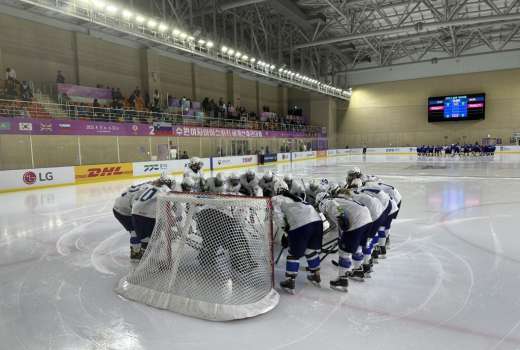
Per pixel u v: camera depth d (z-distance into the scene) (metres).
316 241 4.07
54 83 17.70
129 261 5.20
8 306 3.75
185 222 3.84
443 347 2.90
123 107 19.34
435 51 36.31
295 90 40.56
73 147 17.66
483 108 34.62
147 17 15.66
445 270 4.64
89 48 19.41
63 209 9.39
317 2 24.11
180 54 24.80
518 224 7.10
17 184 12.93
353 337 3.06
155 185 5.02
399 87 38.50
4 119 13.73
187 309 3.52
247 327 3.25
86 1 13.69
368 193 4.81
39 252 5.65
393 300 3.78
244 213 3.74
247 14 23.77
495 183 13.49
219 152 24.11
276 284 4.28
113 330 3.23
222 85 30.09
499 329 3.17
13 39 16.33
